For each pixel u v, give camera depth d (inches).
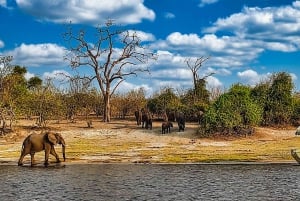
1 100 1875.0
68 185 855.1
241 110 1733.5
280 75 2038.6
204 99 2481.5
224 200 718.5
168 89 2519.7
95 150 1478.8
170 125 1831.9
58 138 1234.0
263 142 1614.2
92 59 2464.3
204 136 1722.4
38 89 2128.4
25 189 814.5
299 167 1094.4
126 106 2736.2
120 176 968.3
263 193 769.6
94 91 2765.7
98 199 729.0
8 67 1975.9
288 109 1991.9
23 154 1198.9
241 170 1048.8
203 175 975.0
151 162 1216.8
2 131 1829.5
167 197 742.5
